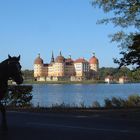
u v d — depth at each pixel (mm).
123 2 31500
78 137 13375
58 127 15938
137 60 27031
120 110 24312
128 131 14727
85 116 20500
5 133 14344
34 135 13867
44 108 26453
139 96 32062
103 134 14023
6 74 14914
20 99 28922
